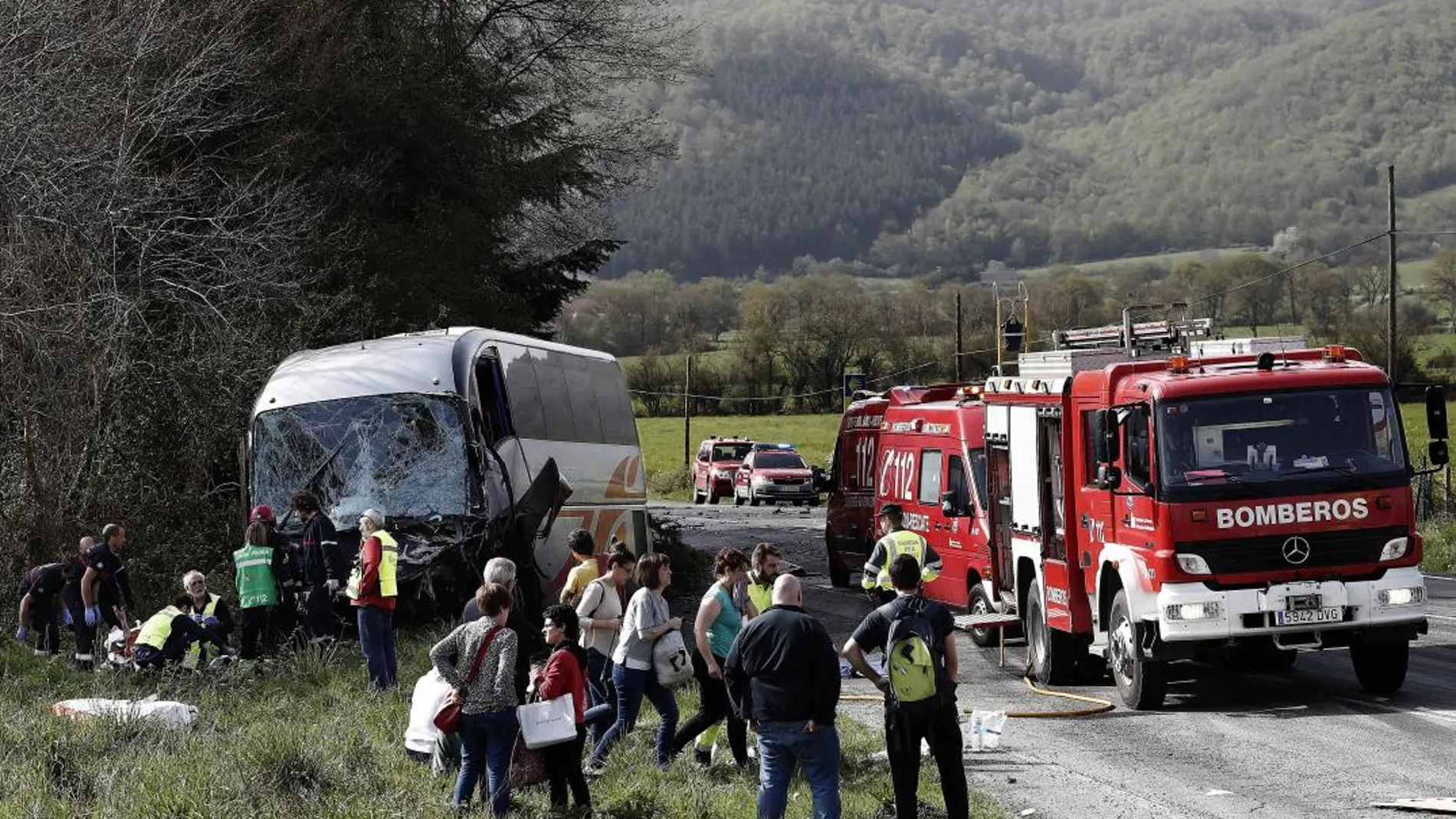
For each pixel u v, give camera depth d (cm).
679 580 3866
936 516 2652
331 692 1900
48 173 2736
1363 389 1769
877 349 12631
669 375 13038
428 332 2630
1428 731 1580
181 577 2806
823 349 12731
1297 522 1730
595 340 13850
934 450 2681
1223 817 1246
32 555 2677
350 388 2453
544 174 4353
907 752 1176
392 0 3978
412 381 2439
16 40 2777
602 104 4569
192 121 3347
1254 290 11356
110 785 1265
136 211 2977
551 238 4631
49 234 2794
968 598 2505
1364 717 1681
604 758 1450
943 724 1181
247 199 3133
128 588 2222
